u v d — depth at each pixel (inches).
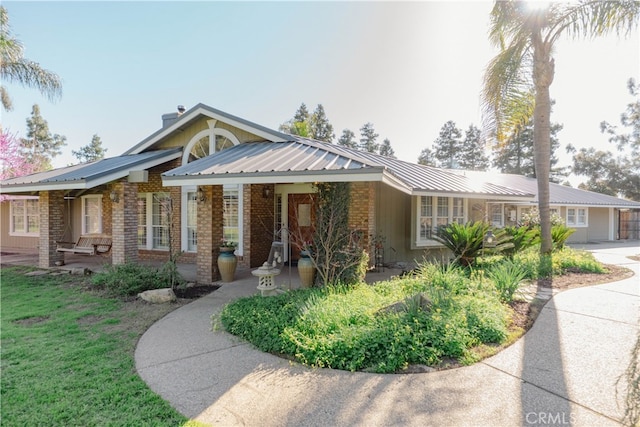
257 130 480.1
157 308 299.9
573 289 334.3
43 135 1936.5
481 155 2309.3
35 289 377.4
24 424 134.0
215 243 406.3
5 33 559.5
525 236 479.2
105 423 134.2
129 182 467.2
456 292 287.7
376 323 214.5
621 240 1123.3
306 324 216.7
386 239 511.8
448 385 159.6
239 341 221.6
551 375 166.9
